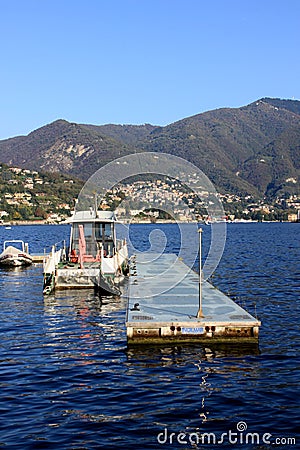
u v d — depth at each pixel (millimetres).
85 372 15344
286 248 67375
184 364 15938
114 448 10906
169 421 12156
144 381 14586
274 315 22984
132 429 11750
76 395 13625
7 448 10891
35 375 15109
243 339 17859
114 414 12508
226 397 13453
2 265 44375
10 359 16609
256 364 15938
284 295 28406
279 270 40344
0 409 12758
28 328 20812
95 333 19828
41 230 138875
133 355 16875
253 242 82062
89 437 11375
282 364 15938
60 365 16000
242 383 14398
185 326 17781
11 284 33969
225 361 16203
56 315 23281
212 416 12406
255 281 34000
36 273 39969
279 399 13320
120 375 15070
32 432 11586
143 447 10977
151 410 12719
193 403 13109
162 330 17781
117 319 22250
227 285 32156
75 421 12125
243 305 25469
